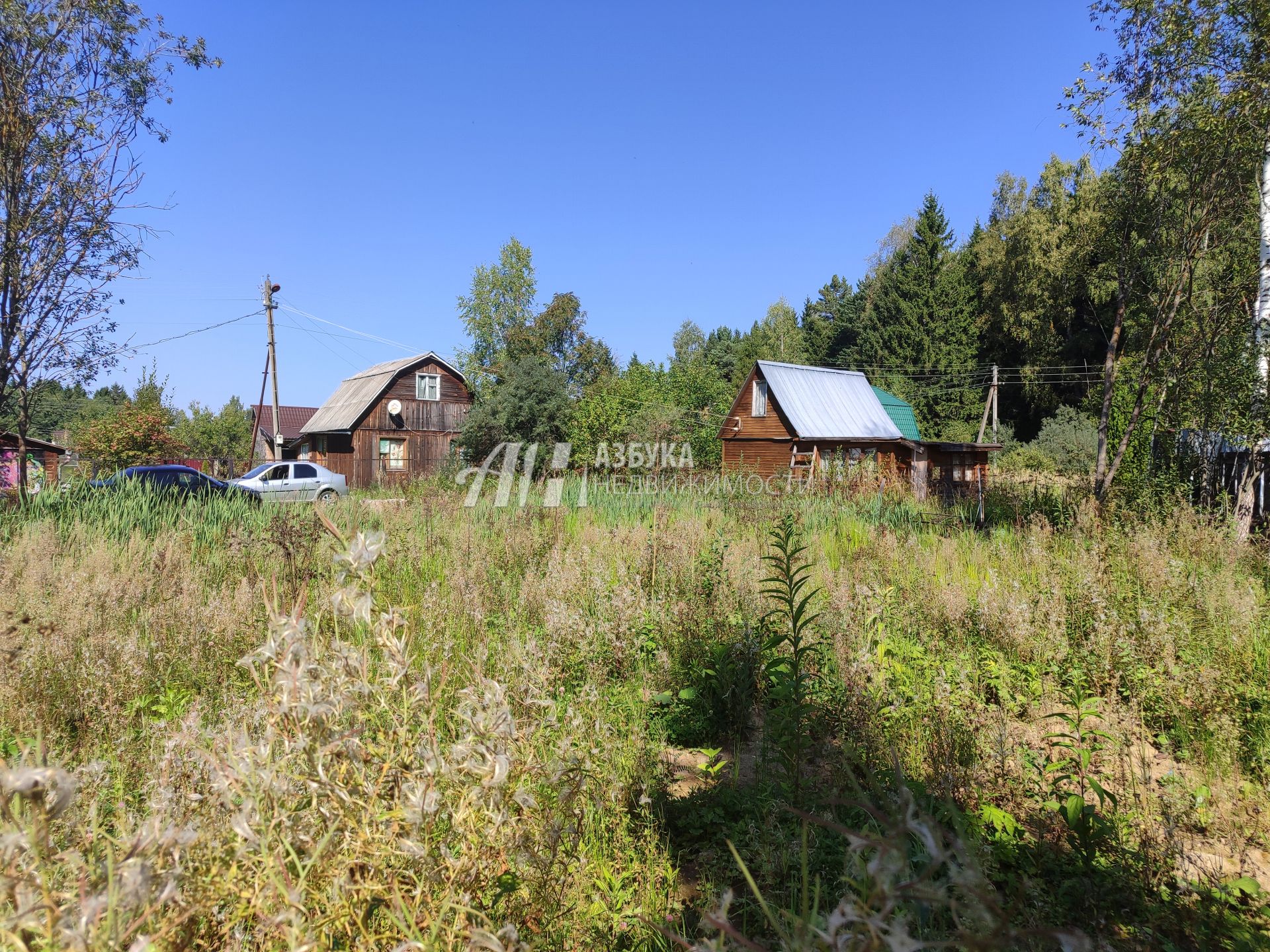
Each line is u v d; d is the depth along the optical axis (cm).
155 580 706
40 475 1346
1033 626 589
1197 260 1257
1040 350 4662
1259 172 1197
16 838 124
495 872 191
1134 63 1219
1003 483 1878
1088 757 369
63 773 130
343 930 164
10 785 124
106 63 1129
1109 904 271
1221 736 404
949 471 2986
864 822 303
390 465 3600
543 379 2936
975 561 908
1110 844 306
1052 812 337
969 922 136
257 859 158
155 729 346
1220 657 543
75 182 1116
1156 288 1307
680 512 1380
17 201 1095
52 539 824
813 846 299
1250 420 1101
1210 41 1142
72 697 404
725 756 434
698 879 299
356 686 188
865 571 818
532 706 305
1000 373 5050
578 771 243
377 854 166
